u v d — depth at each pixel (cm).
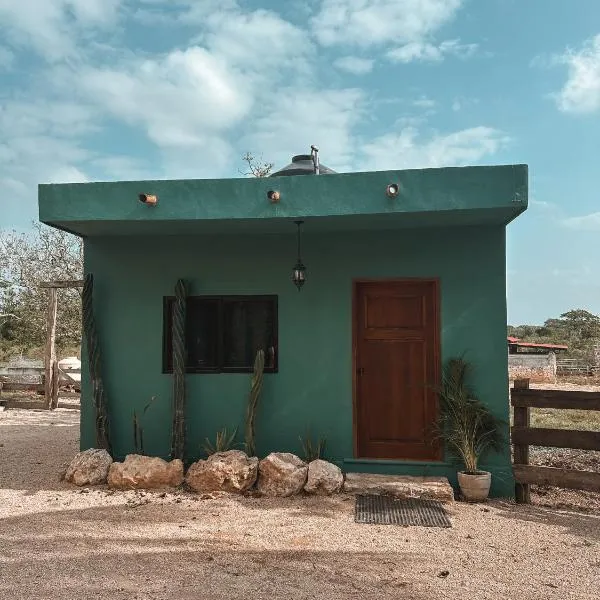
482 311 679
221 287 730
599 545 489
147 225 668
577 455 918
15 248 2389
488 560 452
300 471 630
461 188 589
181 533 507
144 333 740
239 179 624
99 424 719
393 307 720
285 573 422
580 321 4944
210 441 721
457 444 640
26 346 2511
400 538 500
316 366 709
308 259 716
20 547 471
